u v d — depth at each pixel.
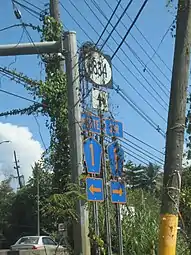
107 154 11.30
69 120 11.50
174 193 7.49
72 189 11.02
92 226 11.59
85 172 10.95
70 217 11.20
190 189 10.15
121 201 11.34
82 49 11.84
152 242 12.02
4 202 61.06
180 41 7.74
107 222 11.03
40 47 11.74
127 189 13.70
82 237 10.97
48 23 14.73
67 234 12.52
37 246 27.72
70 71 11.73
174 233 7.42
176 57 7.73
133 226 12.33
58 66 14.56
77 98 11.57
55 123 13.98
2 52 11.72
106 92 11.87
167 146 7.62
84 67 11.77
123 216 12.50
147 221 12.48
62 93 14.14
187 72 7.71
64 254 13.32
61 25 14.83
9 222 58.50
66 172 13.55
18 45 11.70
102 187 10.88
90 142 10.97
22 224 57.09
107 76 11.99
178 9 7.82
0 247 57.91
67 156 13.65
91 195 10.62
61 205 10.95
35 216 54.69
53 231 14.69
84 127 11.33
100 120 11.41
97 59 11.93
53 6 15.08
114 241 12.03
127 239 12.10
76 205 10.97
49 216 12.52
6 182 68.31
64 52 11.80
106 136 11.36
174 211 7.46
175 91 7.66
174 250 7.41
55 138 13.91
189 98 9.16
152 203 14.09
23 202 56.22
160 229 7.48
